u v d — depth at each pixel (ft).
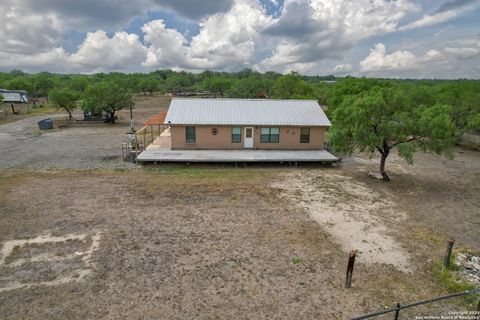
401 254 28.48
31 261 26.07
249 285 23.49
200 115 64.59
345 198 42.96
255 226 33.45
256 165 59.41
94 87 110.11
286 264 26.35
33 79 248.32
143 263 26.08
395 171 58.13
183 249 28.43
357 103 48.16
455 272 25.85
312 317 20.33
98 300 21.49
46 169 54.34
